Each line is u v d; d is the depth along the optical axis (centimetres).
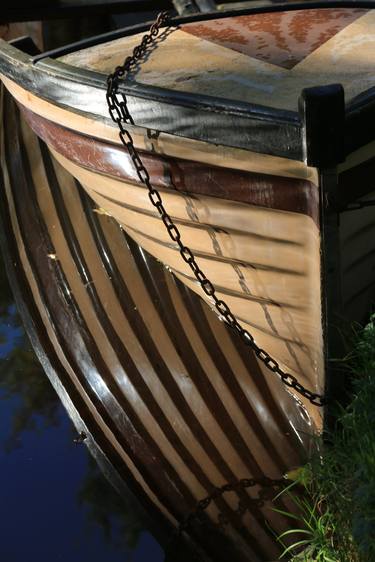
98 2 583
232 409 391
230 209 330
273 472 366
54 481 403
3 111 582
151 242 398
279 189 310
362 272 344
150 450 384
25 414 443
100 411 406
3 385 463
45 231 483
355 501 291
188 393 399
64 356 432
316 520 309
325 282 319
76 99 358
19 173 524
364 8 398
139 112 329
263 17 400
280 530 344
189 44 377
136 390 407
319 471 318
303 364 366
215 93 329
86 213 477
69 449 420
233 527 350
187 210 347
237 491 361
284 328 360
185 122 316
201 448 381
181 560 346
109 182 383
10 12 579
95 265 457
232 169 316
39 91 385
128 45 390
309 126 282
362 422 312
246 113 298
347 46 355
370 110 298
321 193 297
